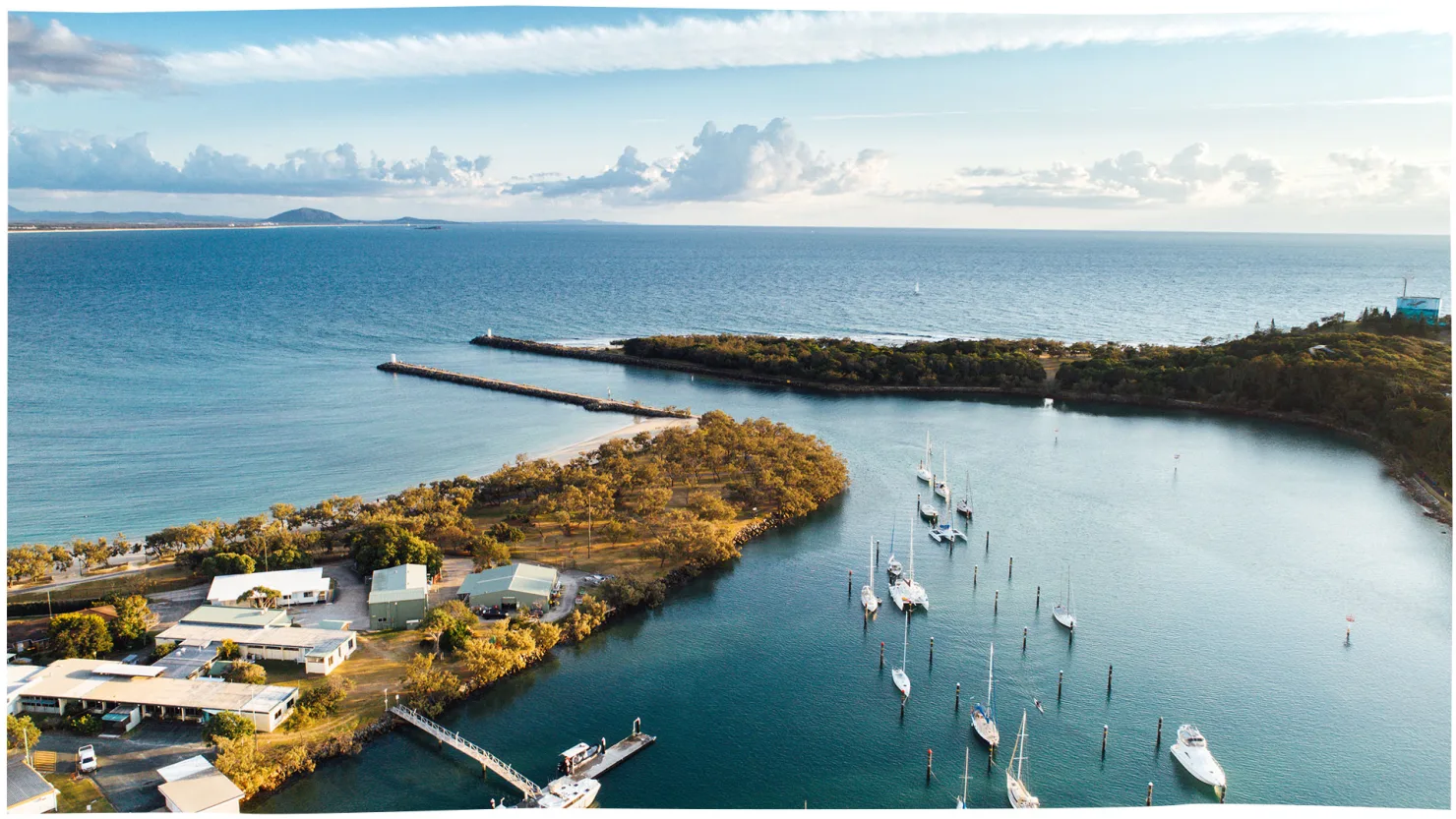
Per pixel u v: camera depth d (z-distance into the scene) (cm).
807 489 17888
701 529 14838
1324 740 9962
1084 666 11594
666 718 10294
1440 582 14188
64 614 11075
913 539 16088
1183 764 9444
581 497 15712
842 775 9281
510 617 12250
